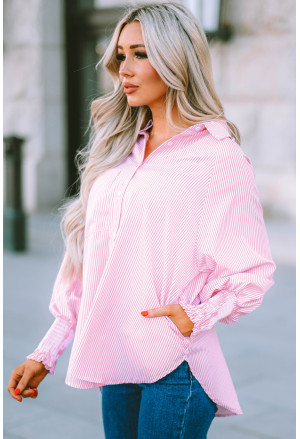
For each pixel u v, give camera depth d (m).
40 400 3.95
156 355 1.82
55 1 11.64
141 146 2.04
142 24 1.88
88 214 2.01
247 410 3.75
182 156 1.89
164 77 1.87
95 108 2.15
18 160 8.76
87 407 3.86
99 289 1.87
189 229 1.83
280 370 4.37
